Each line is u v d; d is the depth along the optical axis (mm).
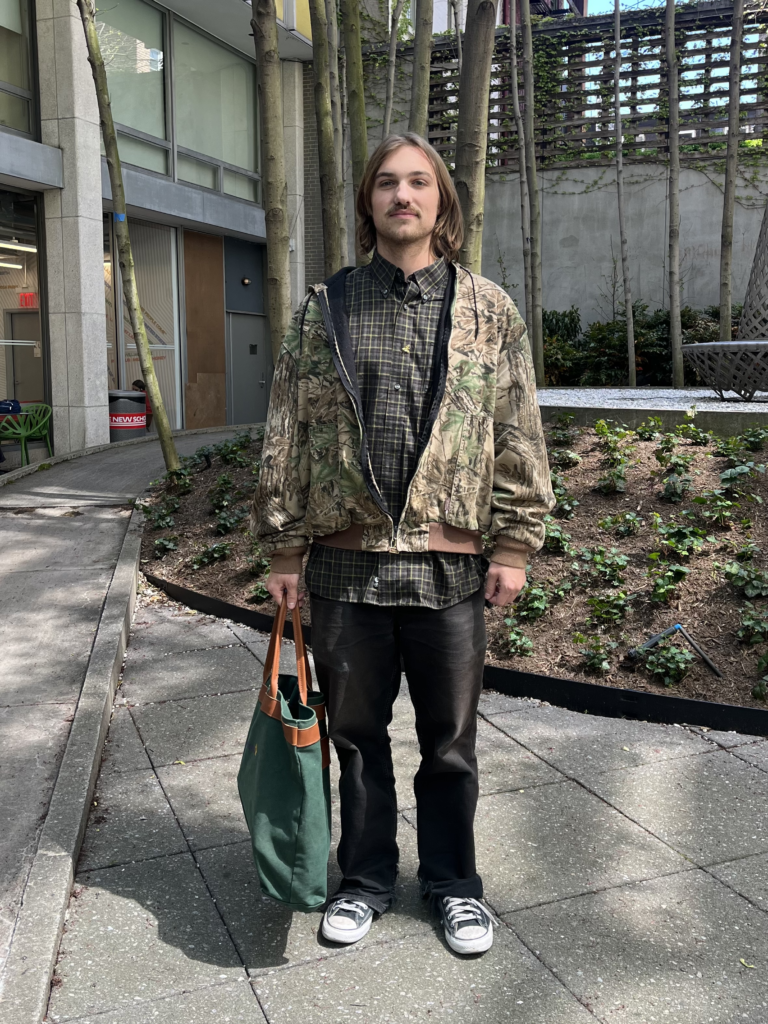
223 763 3330
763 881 2574
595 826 2865
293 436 2246
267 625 4828
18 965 2135
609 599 4305
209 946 2309
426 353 2166
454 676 2252
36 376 11391
